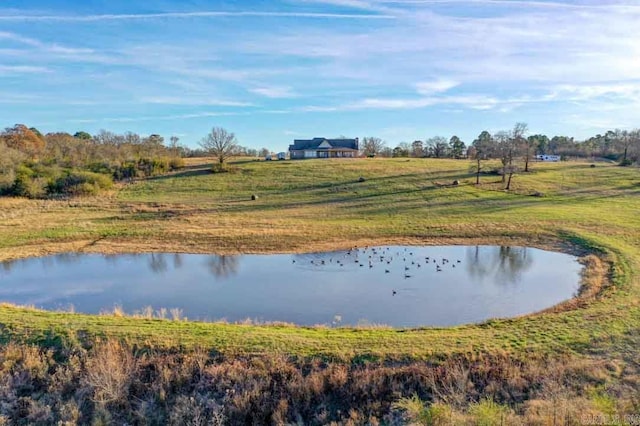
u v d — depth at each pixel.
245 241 32.53
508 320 16.45
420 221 37.88
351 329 15.57
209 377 12.30
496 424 9.55
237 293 21.70
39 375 12.61
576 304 17.98
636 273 21.45
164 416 11.42
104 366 12.40
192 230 35.34
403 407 10.93
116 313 17.22
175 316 17.08
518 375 11.80
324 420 11.02
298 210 43.78
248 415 11.23
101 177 54.28
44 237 33.59
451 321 17.47
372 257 28.59
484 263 26.89
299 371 12.32
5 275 25.53
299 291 21.81
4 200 45.31
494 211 40.69
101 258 29.28
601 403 9.81
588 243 28.95
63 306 20.05
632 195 47.28
